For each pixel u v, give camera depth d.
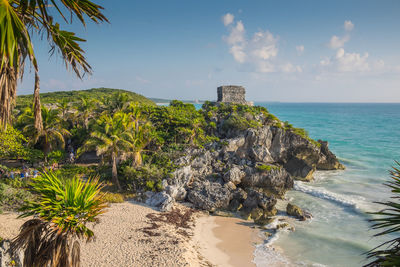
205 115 67.00
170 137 53.09
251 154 49.47
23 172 35.09
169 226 28.55
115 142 35.72
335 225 31.39
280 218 33.28
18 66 6.31
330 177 52.91
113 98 59.72
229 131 58.94
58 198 9.18
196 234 28.50
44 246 8.76
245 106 68.56
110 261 20.73
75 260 9.01
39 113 7.34
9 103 6.55
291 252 25.70
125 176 38.78
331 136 110.25
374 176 53.09
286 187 44.38
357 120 189.88
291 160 54.81
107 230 25.78
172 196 36.22
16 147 36.56
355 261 24.16
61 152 45.22
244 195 37.53
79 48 7.45
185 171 40.53
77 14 6.80
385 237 28.31
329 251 25.86
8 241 13.38
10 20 5.43
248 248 26.36
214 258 24.36
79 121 60.59
